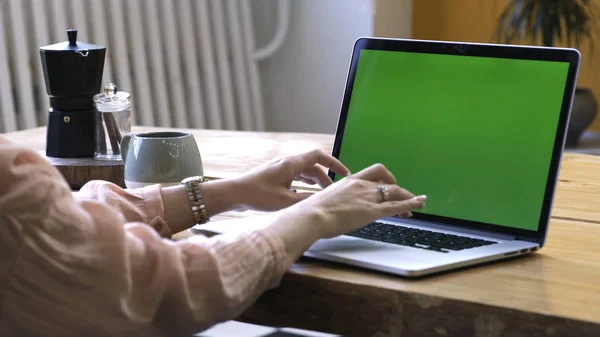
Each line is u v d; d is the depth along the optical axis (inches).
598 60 149.7
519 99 50.3
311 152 54.0
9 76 114.0
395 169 55.2
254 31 155.5
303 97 155.3
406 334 40.4
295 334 44.8
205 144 83.1
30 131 92.0
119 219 36.4
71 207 35.1
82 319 34.8
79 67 67.1
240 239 40.5
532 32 135.1
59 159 68.0
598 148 131.7
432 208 53.0
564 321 36.1
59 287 34.3
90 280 34.7
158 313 37.7
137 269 36.3
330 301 42.5
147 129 92.5
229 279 38.8
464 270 43.6
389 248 46.3
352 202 45.7
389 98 56.6
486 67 52.1
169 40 133.7
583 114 129.9
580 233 51.5
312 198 45.6
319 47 151.6
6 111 113.5
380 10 146.9
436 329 39.6
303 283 43.1
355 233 50.3
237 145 82.4
